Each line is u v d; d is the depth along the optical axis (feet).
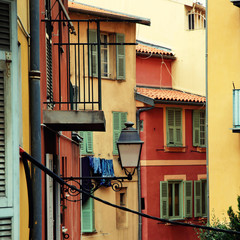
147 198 225.15
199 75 254.47
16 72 43.80
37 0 66.33
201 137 246.27
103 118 78.59
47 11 89.61
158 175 229.66
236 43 167.43
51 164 87.81
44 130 80.23
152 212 226.17
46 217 79.36
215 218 169.99
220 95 170.81
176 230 233.76
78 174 161.07
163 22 261.03
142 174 225.97
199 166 244.63
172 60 256.52
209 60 172.96
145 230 223.51
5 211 42.73
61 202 106.73
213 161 172.14
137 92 228.84
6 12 44.09
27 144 64.18
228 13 169.07
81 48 213.66
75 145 149.79
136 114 228.63
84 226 206.59
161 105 232.53
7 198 42.91
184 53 256.93
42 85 78.38
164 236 229.45
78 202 155.84
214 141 172.14
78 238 153.17
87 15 214.28
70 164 131.13
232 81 168.25
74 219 139.33
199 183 243.81
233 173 168.14
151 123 228.84
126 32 228.02
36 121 65.36
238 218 140.46
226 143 169.58
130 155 84.12
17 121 43.52
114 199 216.13
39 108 65.87
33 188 63.31
